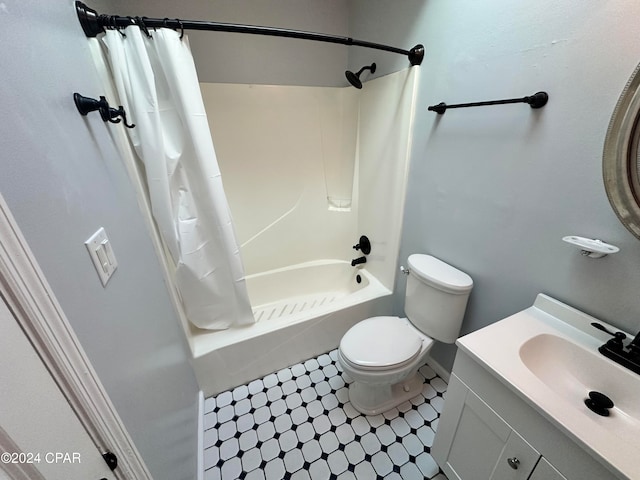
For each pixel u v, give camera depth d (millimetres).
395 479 1185
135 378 686
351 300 1814
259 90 1753
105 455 508
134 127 1054
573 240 817
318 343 1784
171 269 1363
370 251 2059
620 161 701
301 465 1239
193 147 1178
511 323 925
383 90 1587
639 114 658
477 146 1129
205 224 1347
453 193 1287
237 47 1607
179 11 1432
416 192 1517
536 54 867
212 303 1498
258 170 1950
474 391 865
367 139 1831
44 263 427
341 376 1679
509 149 1010
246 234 2074
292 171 2035
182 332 1330
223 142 1800
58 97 584
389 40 1471
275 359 1673
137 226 979
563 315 920
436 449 1109
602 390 787
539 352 876
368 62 1675
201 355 1427
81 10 843
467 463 964
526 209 995
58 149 542
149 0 1368
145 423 702
